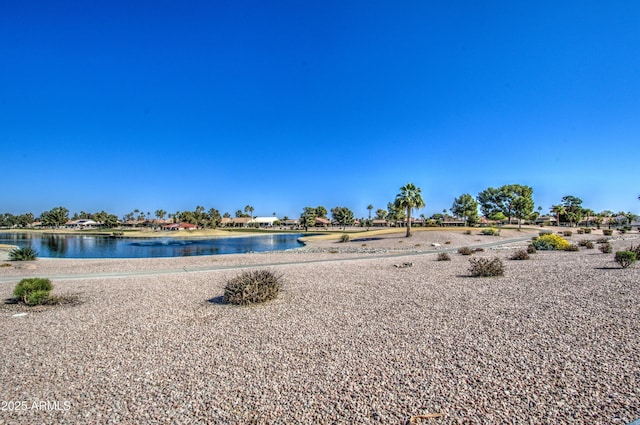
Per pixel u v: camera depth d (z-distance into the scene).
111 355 6.27
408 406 4.25
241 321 8.45
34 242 67.81
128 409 4.38
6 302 11.26
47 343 7.02
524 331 6.99
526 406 4.16
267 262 23.39
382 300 10.43
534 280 13.12
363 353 6.06
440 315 8.48
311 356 5.99
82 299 11.63
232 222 164.62
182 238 81.75
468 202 101.94
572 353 5.71
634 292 10.07
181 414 4.22
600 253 24.59
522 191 92.56
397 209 52.97
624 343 6.07
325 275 16.33
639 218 120.12
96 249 49.22
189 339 7.11
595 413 3.96
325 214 169.38
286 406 4.34
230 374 5.33
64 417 4.24
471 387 4.67
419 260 23.33
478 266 15.20
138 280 15.88
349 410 4.21
